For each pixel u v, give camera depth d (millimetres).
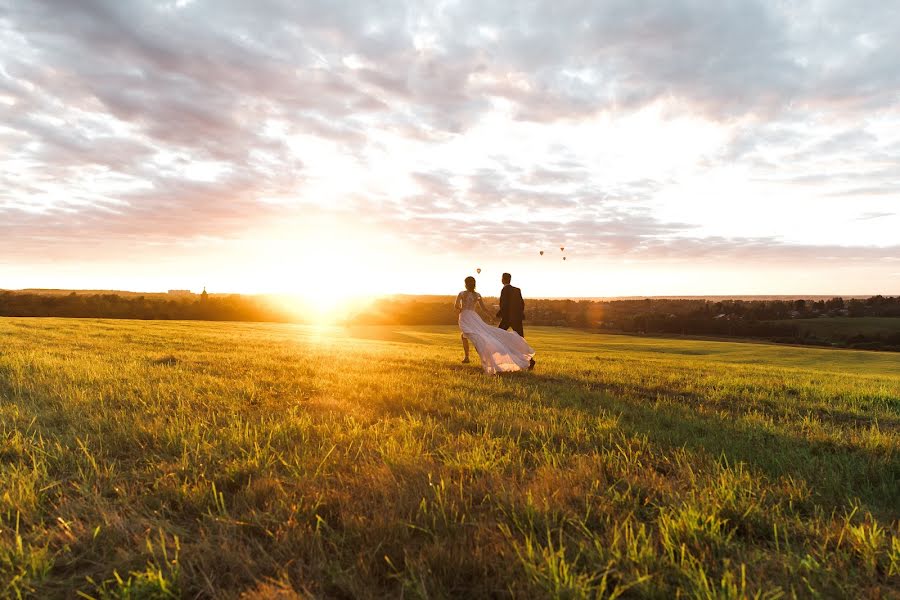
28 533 2695
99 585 2277
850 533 2844
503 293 11922
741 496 3248
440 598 2184
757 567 2488
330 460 3959
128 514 2992
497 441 4559
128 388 6801
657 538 2766
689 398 8172
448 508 3014
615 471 3895
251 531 2807
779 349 45250
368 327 61562
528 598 2166
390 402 6551
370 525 2775
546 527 2777
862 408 7832
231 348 14945
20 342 14016
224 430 4641
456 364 12344
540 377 10070
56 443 4137
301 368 10000
